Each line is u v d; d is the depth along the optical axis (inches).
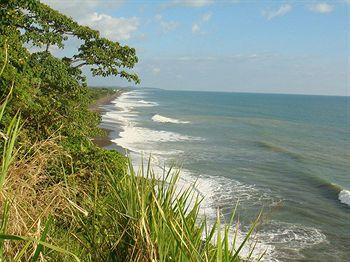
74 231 117.3
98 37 645.9
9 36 427.5
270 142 1769.2
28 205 104.2
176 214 112.1
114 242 111.4
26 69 400.2
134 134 1772.9
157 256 100.0
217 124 2495.1
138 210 109.7
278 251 589.6
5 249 91.4
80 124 497.7
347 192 895.1
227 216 680.4
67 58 647.8
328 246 626.5
